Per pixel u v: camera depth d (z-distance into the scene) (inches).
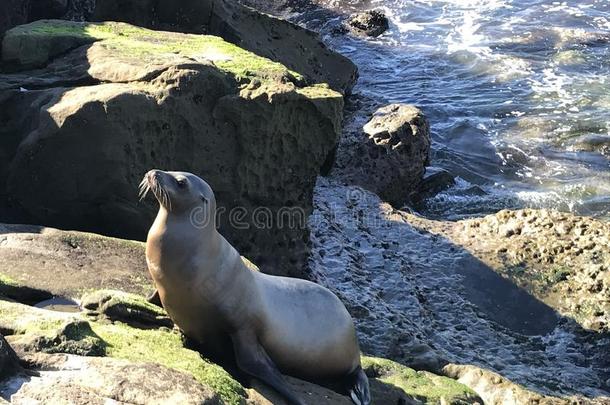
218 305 194.9
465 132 587.8
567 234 380.2
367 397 217.8
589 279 353.7
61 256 243.6
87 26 355.6
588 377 308.7
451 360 302.5
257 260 325.7
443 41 800.9
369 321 313.1
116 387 157.5
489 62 731.4
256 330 201.2
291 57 546.6
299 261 335.9
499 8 895.1
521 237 383.9
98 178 278.7
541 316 343.9
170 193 188.7
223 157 305.9
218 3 491.2
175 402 155.7
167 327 213.6
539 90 663.8
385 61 751.7
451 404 244.2
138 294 233.5
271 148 314.7
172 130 292.4
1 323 180.4
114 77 300.5
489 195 499.5
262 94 303.9
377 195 458.0
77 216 285.9
